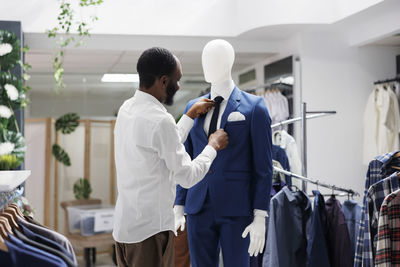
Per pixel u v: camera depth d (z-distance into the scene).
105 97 7.19
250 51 5.93
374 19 5.18
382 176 2.61
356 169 5.78
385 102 5.49
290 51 5.81
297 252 3.12
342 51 5.73
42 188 6.75
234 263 2.31
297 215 3.16
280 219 3.11
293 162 3.77
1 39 4.05
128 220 1.95
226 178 2.30
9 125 3.66
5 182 1.76
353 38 5.64
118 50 5.57
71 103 7.08
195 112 2.40
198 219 2.38
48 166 6.78
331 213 3.20
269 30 5.45
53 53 5.54
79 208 6.71
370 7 4.70
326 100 5.68
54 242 1.82
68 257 1.73
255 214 2.28
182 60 6.52
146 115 1.94
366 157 5.63
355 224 3.18
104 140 7.14
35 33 5.11
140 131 1.93
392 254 2.35
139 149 1.93
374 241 2.51
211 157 2.13
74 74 7.12
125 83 7.26
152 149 1.94
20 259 1.60
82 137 7.03
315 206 3.08
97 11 5.23
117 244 2.04
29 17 5.05
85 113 7.10
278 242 3.09
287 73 5.64
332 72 5.70
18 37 4.66
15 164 2.72
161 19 5.39
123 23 5.30
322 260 3.04
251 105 2.35
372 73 5.82
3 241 1.59
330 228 3.18
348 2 5.00
